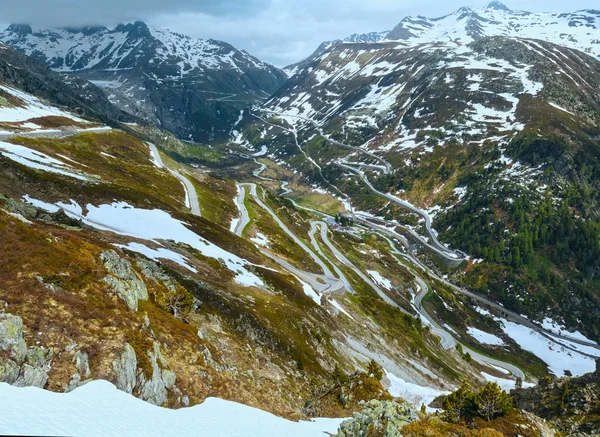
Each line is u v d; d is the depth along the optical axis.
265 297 99.75
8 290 34.16
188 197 187.25
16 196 90.62
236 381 46.25
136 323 39.62
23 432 19.59
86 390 29.39
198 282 78.44
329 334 107.31
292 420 44.12
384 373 103.88
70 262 41.12
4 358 27.73
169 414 32.16
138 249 88.25
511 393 72.75
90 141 192.88
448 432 33.62
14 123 168.50
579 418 57.28
